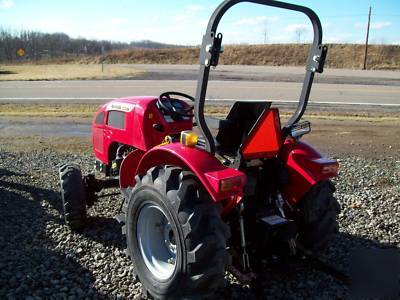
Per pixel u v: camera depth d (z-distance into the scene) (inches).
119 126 181.9
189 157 112.4
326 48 127.8
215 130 127.9
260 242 125.6
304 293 128.5
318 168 131.4
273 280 135.0
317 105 600.1
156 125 160.6
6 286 132.8
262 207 133.6
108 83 864.9
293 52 1902.1
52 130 440.5
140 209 124.8
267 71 1240.2
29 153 337.4
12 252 156.9
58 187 240.5
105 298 126.3
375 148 363.9
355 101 651.5
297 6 120.7
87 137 405.4
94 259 151.3
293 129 137.2
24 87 819.4
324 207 134.0
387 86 858.8
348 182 253.4
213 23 105.5
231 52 1947.6
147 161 129.9
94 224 183.6
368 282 135.6
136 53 2016.5
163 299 116.3
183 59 1925.4
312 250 135.7
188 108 173.8
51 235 172.9
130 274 140.0
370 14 1659.7
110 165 196.7
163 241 128.6
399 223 185.0
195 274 106.8
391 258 152.9
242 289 129.6
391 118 516.7
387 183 252.8
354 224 184.4
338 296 126.8
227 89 766.5
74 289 130.6
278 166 135.5
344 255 155.1
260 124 120.1
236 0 105.8
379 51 1870.1
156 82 872.9
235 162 122.7
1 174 270.1
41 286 133.3
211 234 106.7
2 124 474.3
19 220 189.3
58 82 898.1
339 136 412.2
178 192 109.2
